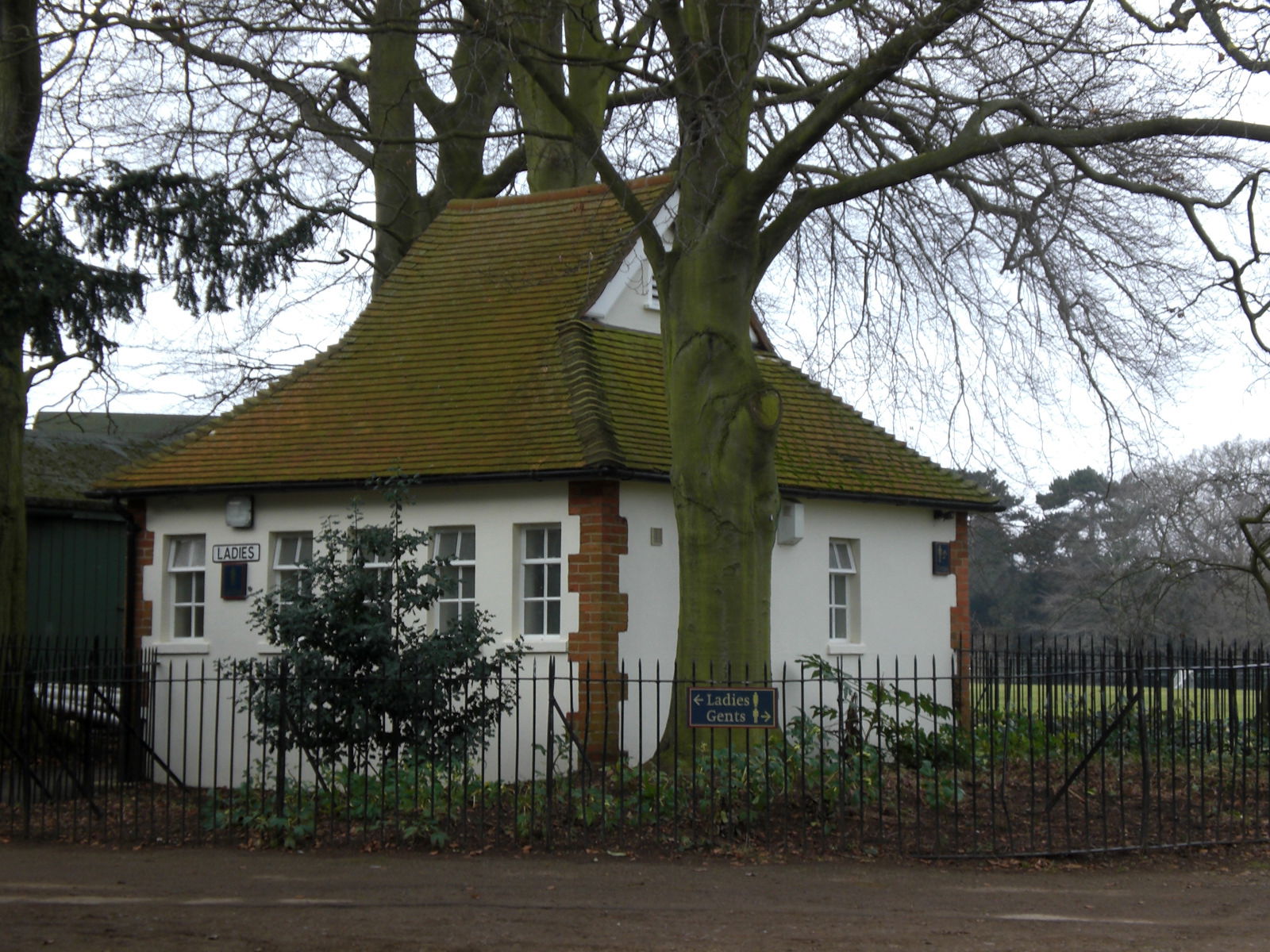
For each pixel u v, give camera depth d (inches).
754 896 366.0
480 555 625.3
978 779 542.9
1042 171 577.6
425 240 793.6
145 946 310.8
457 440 642.8
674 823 439.8
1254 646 1212.5
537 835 440.1
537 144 879.7
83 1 562.6
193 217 581.3
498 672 504.7
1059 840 448.5
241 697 576.1
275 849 438.0
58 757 599.2
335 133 596.4
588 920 337.7
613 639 598.5
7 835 470.3
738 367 538.0
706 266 537.6
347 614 496.7
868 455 763.4
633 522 617.6
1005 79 539.8
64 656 599.5
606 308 704.4
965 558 798.5
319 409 700.0
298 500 666.2
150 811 515.5
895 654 743.1
